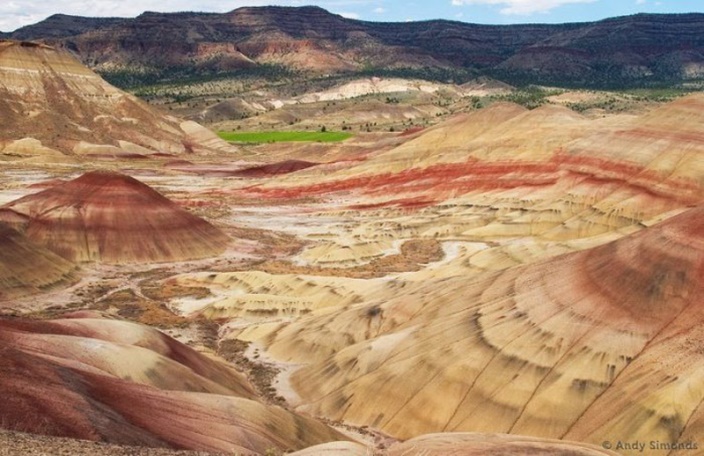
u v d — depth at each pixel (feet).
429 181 405.80
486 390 131.13
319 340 171.12
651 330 129.08
